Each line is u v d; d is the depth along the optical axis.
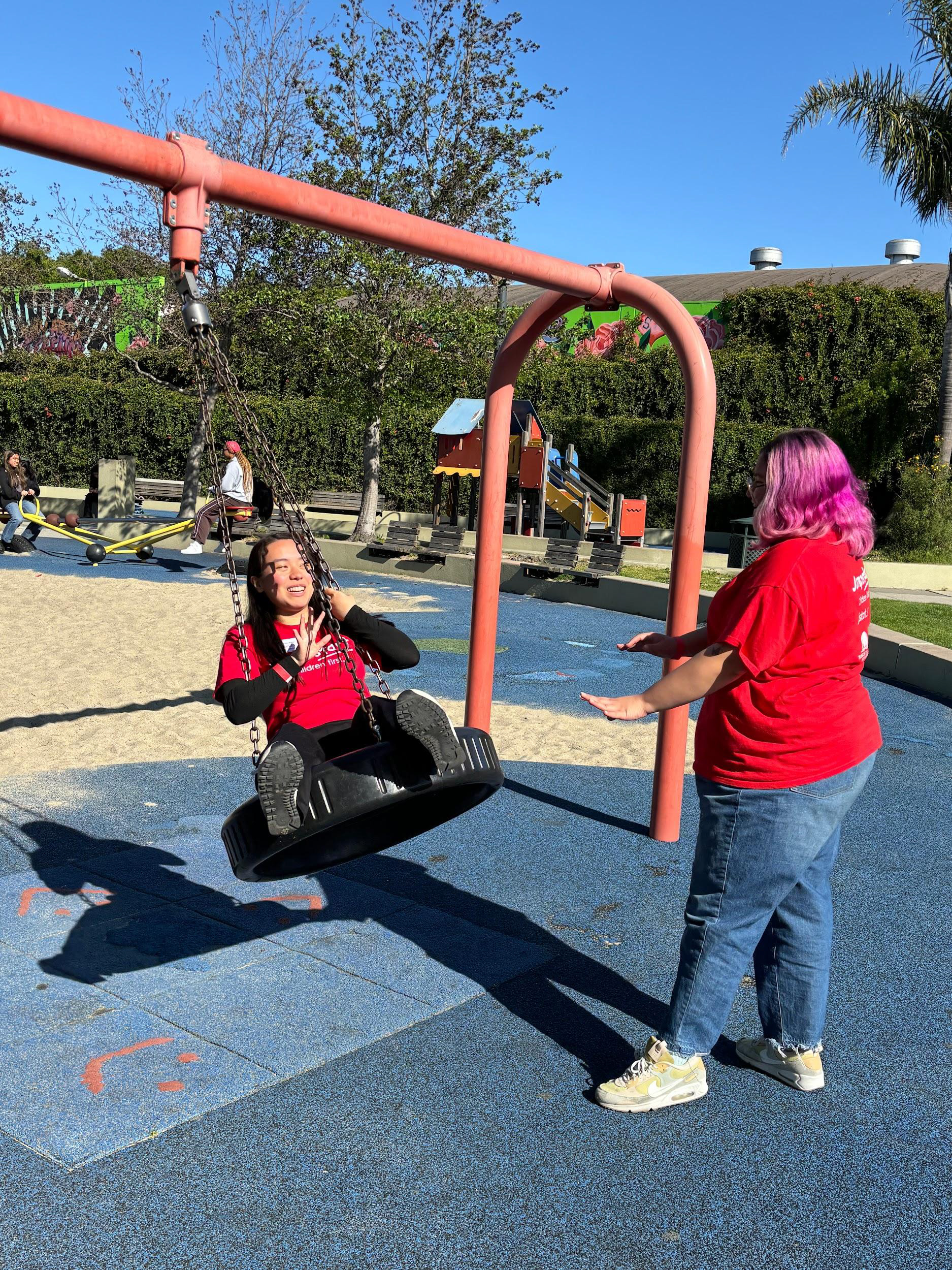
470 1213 2.57
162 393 26.58
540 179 19.17
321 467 25.44
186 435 26.41
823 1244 2.52
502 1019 3.53
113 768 6.22
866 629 2.88
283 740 2.99
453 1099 3.05
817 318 24.36
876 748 2.93
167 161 3.22
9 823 5.18
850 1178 2.78
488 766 2.91
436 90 18.69
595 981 3.83
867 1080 3.27
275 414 25.39
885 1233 2.57
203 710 7.68
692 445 5.03
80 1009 3.45
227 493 15.95
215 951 3.92
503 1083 3.15
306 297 17.72
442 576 16.62
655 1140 2.91
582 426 24.25
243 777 6.14
